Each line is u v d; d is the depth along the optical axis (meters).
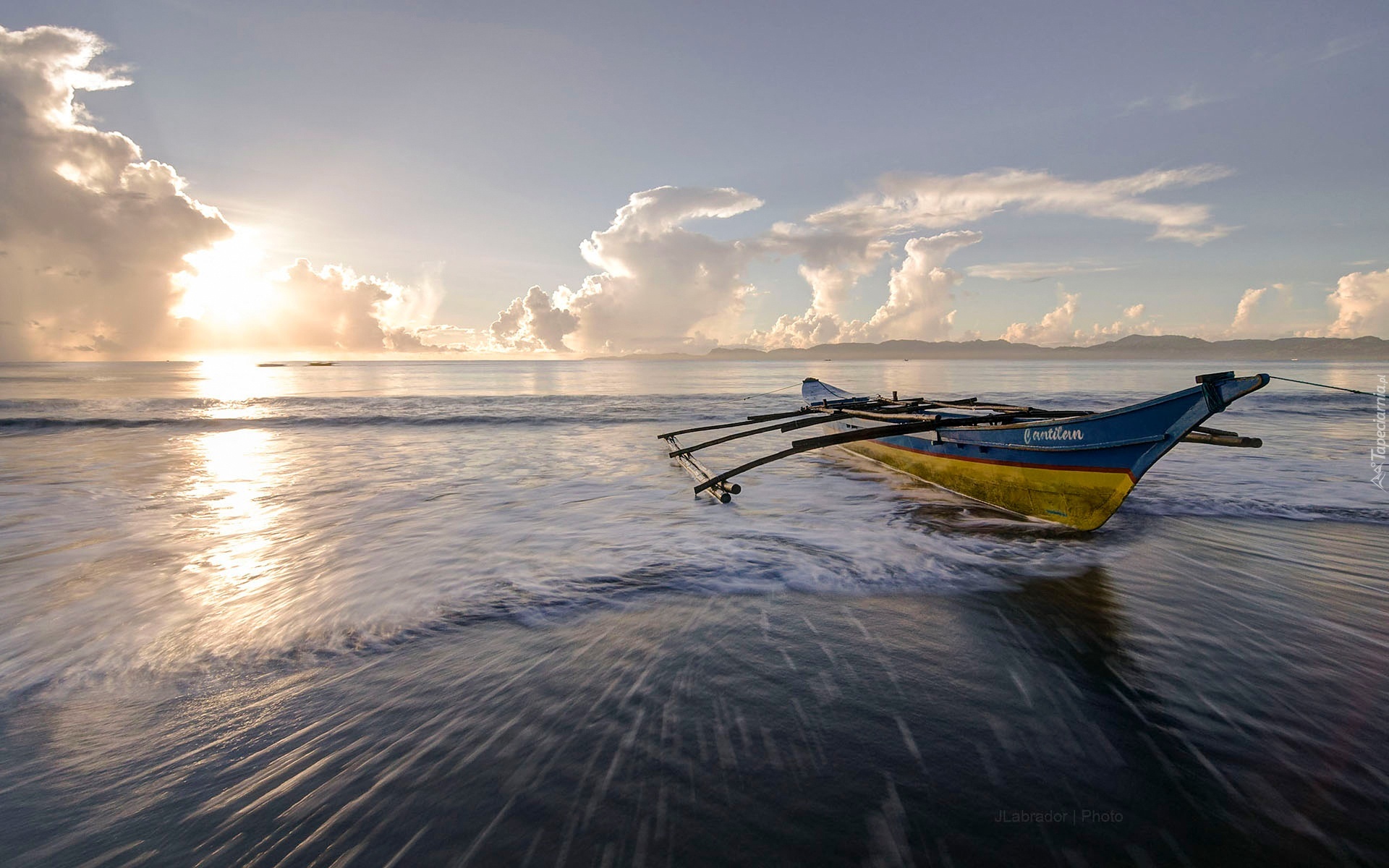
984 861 2.36
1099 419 6.57
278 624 4.64
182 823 2.60
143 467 11.75
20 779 2.89
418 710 3.46
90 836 2.53
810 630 4.55
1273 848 2.42
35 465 11.98
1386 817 2.58
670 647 4.27
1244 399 29.59
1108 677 3.82
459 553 6.42
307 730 3.28
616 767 2.94
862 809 2.66
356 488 9.87
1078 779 2.86
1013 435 7.83
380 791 2.77
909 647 4.27
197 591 5.32
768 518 7.91
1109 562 6.03
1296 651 4.14
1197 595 5.16
